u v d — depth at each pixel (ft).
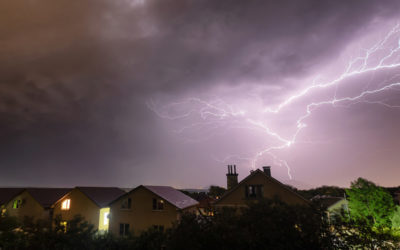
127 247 29.58
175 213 74.18
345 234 20.33
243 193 72.79
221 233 19.51
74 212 87.66
